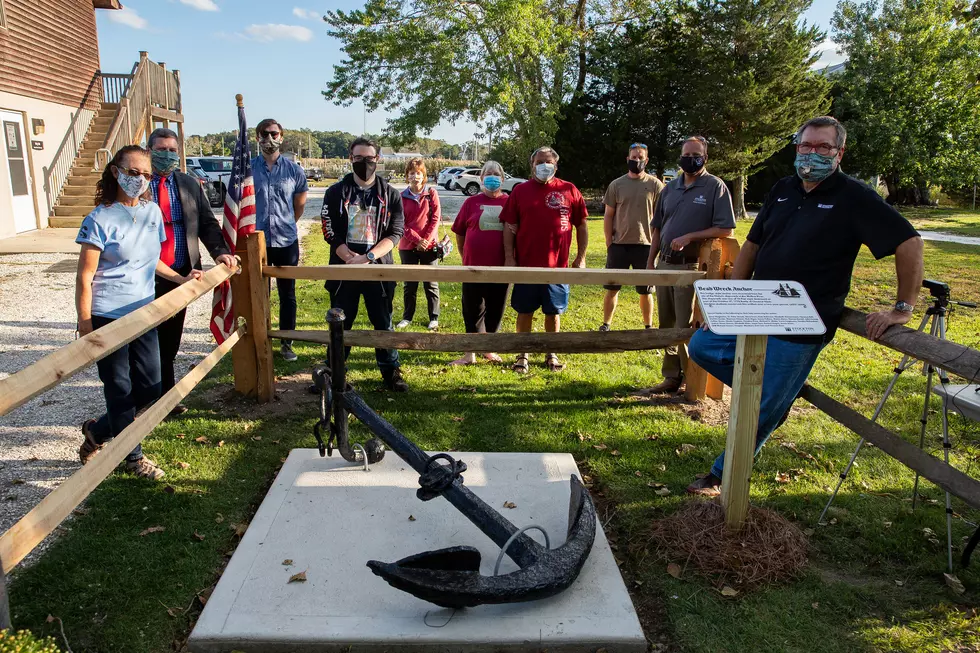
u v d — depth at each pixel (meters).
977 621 2.79
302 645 2.55
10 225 14.81
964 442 4.61
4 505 3.54
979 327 7.73
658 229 5.73
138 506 3.53
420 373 5.85
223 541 3.25
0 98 14.54
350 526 3.26
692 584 3.01
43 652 1.97
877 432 3.05
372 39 26.94
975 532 3.07
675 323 5.43
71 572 2.97
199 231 4.54
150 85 19.81
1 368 5.82
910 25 30.64
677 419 4.91
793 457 4.30
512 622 2.65
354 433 4.48
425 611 2.70
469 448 4.37
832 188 3.20
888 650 2.64
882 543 3.33
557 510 3.50
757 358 2.96
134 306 3.63
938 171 30.17
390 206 5.32
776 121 25.19
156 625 2.69
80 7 17.92
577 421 4.84
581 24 30.45
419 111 27.78
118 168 3.42
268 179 5.89
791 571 3.06
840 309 3.29
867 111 30.25
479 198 6.01
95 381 5.54
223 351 4.39
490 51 27.27
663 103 26.38
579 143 27.53
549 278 4.39
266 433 4.46
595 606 2.76
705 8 25.38
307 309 8.12
